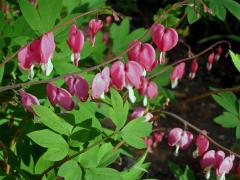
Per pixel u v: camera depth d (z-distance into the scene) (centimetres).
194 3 44
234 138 92
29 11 43
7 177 37
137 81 35
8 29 45
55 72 45
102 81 35
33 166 39
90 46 46
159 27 39
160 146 84
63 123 35
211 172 52
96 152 36
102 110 45
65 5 52
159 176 76
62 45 44
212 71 116
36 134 34
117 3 137
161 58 39
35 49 35
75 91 36
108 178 35
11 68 44
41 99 43
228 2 47
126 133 36
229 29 122
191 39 128
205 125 95
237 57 42
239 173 44
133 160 71
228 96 51
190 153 85
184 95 104
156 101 53
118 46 55
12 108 45
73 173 35
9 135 43
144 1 146
